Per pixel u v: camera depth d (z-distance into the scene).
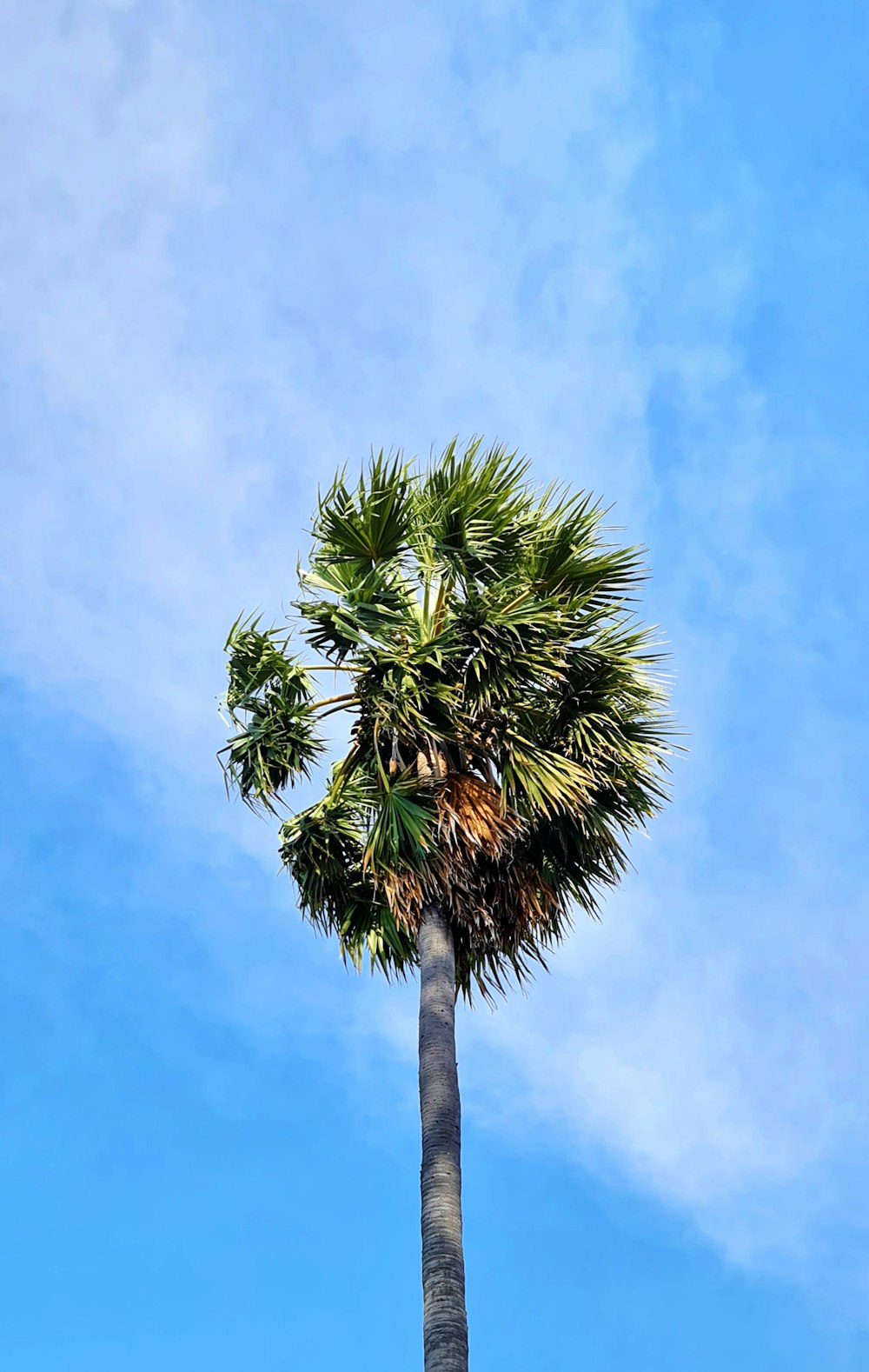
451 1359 9.47
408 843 12.11
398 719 12.47
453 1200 10.30
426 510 13.31
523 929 12.26
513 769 12.48
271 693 13.51
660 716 13.60
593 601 13.78
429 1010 11.34
